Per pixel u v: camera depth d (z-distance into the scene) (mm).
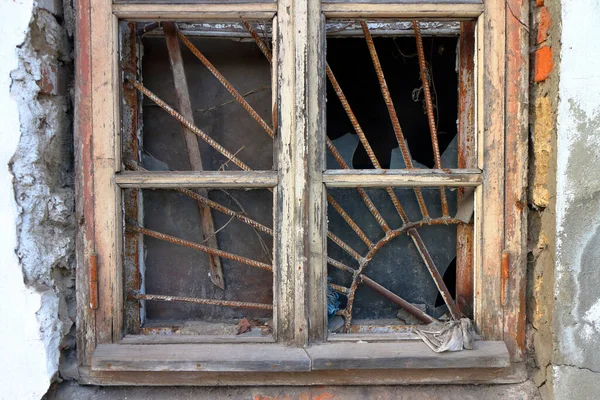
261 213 1842
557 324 1324
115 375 1397
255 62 1849
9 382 1303
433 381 1418
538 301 1413
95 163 1397
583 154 1296
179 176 1400
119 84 1424
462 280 1678
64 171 1437
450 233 1852
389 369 1409
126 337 1420
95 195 1399
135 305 1635
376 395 1409
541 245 1397
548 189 1358
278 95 1398
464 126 1693
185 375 1399
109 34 1391
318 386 1424
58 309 1378
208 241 1796
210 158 1843
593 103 1285
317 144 1404
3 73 1260
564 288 1316
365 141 1620
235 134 1850
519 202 1422
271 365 1343
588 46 1282
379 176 1411
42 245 1338
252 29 1604
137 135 1696
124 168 1539
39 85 1330
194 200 1827
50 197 1360
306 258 1394
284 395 1408
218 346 1394
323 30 1401
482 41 1410
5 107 1264
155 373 1401
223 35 1787
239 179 1397
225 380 1405
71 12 1440
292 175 1396
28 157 1297
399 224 1847
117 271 1409
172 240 1624
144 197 1813
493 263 1428
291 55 1392
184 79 1735
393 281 1834
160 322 1739
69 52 1447
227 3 1382
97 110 1396
